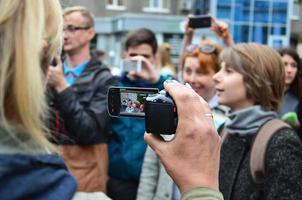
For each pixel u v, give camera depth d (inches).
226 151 85.7
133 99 47.3
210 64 115.7
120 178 118.3
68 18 118.2
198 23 153.6
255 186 77.5
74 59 120.3
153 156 104.9
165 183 100.6
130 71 121.9
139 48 131.5
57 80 104.5
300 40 541.3
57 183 33.4
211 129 37.8
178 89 38.8
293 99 175.0
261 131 80.0
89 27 121.1
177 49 407.8
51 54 37.2
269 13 316.5
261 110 83.6
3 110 33.3
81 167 109.4
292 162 75.3
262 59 85.0
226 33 152.3
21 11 34.1
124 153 116.6
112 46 636.1
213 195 36.6
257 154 78.1
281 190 74.0
